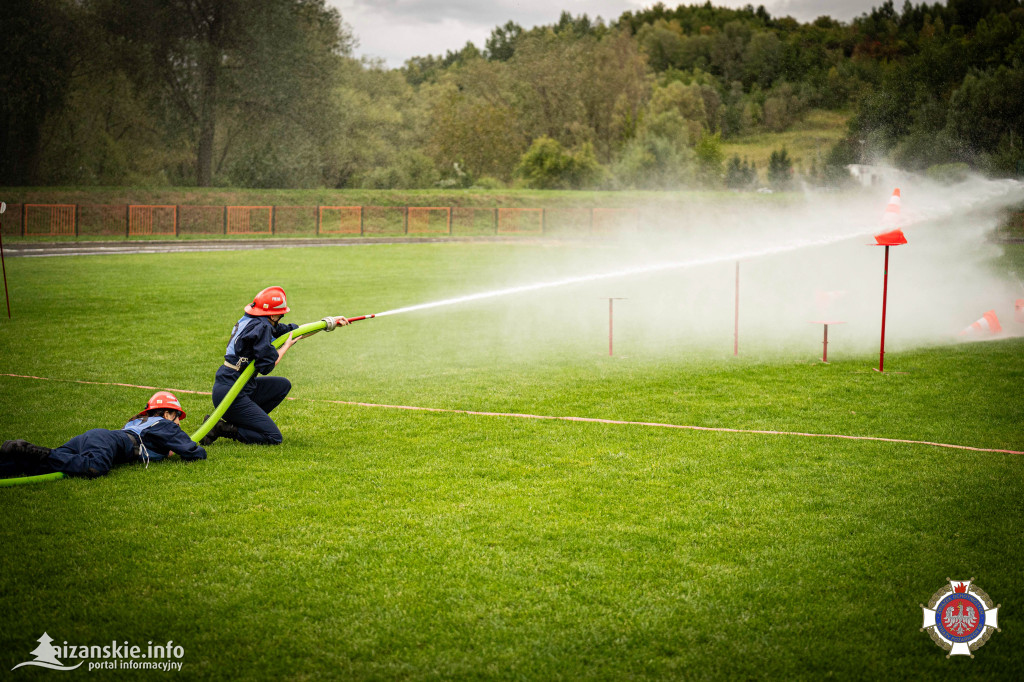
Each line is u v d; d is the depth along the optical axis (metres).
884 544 5.16
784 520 5.54
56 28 45.41
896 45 135.00
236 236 42.97
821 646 4.01
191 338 13.28
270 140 52.44
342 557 4.94
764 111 124.69
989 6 121.88
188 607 4.34
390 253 34.00
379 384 10.04
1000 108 56.62
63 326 14.41
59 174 47.00
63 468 6.29
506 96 87.00
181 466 6.65
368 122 64.19
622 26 161.12
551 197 54.50
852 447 7.22
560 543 5.15
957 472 6.52
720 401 9.06
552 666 3.83
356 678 3.73
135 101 50.59
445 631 4.11
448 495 6.02
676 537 5.25
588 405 8.89
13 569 4.75
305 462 6.79
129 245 35.28
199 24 49.88
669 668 3.82
